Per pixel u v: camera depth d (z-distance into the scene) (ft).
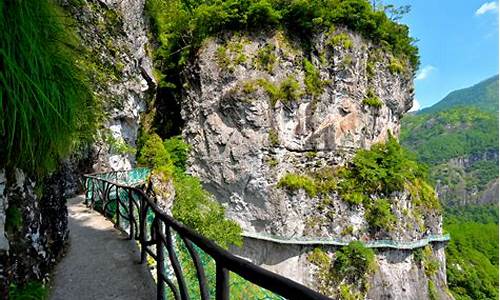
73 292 14.15
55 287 14.55
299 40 98.48
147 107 103.81
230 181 93.20
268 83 92.38
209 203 83.71
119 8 75.56
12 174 11.48
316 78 97.45
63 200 20.93
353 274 88.74
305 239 90.84
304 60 97.45
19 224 11.83
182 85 102.78
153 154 80.79
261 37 94.58
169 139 101.24
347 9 98.02
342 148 100.07
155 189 51.29
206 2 102.58
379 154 101.55
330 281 88.99
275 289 4.40
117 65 73.46
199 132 97.25
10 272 10.78
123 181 57.21
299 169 95.45
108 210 33.73
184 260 21.25
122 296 13.75
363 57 104.17
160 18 103.81
